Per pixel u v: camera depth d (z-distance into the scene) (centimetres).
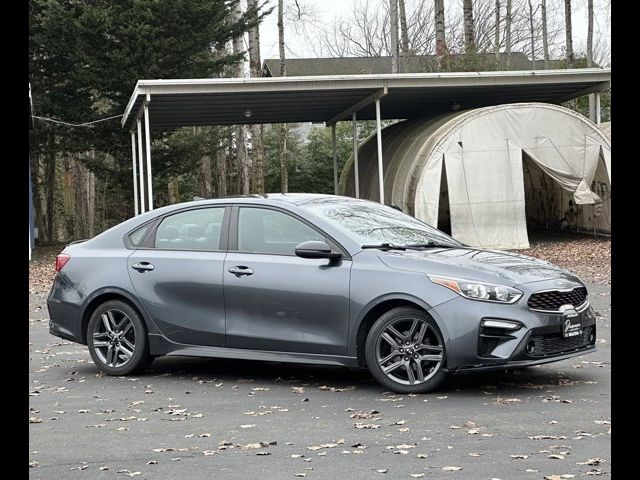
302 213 773
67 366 898
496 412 634
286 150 4309
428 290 698
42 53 3191
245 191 3978
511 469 487
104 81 2977
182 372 847
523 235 2489
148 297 811
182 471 504
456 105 3025
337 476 484
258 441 571
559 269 754
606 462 496
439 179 2475
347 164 3534
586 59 3888
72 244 884
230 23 3172
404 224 819
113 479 493
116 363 832
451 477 475
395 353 713
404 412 644
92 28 2894
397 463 507
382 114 3338
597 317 1121
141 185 2555
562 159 2531
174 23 2948
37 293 1686
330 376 806
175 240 821
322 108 2912
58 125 3256
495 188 2489
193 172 3634
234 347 776
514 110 2511
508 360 680
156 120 2923
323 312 735
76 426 628
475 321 682
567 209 2888
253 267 767
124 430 612
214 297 782
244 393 737
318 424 614
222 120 3050
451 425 598
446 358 691
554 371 795
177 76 3031
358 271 725
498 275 698
